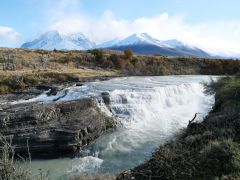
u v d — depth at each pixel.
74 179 17.22
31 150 24.00
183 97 44.56
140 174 14.13
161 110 39.81
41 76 53.75
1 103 35.59
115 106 35.59
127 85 48.03
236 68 84.19
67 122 27.42
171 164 13.86
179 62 86.88
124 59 82.38
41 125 26.19
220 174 12.53
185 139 16.55
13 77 49.91
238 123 16.55
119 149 24.66
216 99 27.42
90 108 31.73
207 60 88.38
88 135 26.86
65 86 46.53
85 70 69.44
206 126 17.77
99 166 21.28
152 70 79.88
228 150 13.59
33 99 39.41
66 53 86.62
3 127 25.06
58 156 24.22
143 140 26.94
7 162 10.24
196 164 13.47
